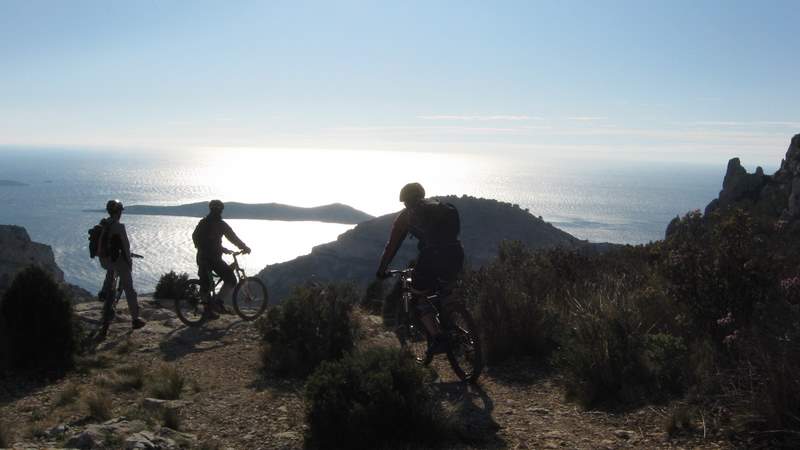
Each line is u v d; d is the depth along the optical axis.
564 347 6.35
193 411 5.89
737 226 7.12
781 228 9.57
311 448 4.90
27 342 7.48
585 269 10.24
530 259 10.74
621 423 5.09
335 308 7.72
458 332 6.57
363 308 11.60
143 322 10.19
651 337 5.98
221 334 9.79
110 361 8.12
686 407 5.04
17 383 7.04
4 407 6.23
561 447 4.67
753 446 4.30
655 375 5.66
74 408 6.01
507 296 7.57
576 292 8.72
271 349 7.55
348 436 4.86
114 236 9.66
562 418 5.35
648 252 10.62
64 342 7.64
